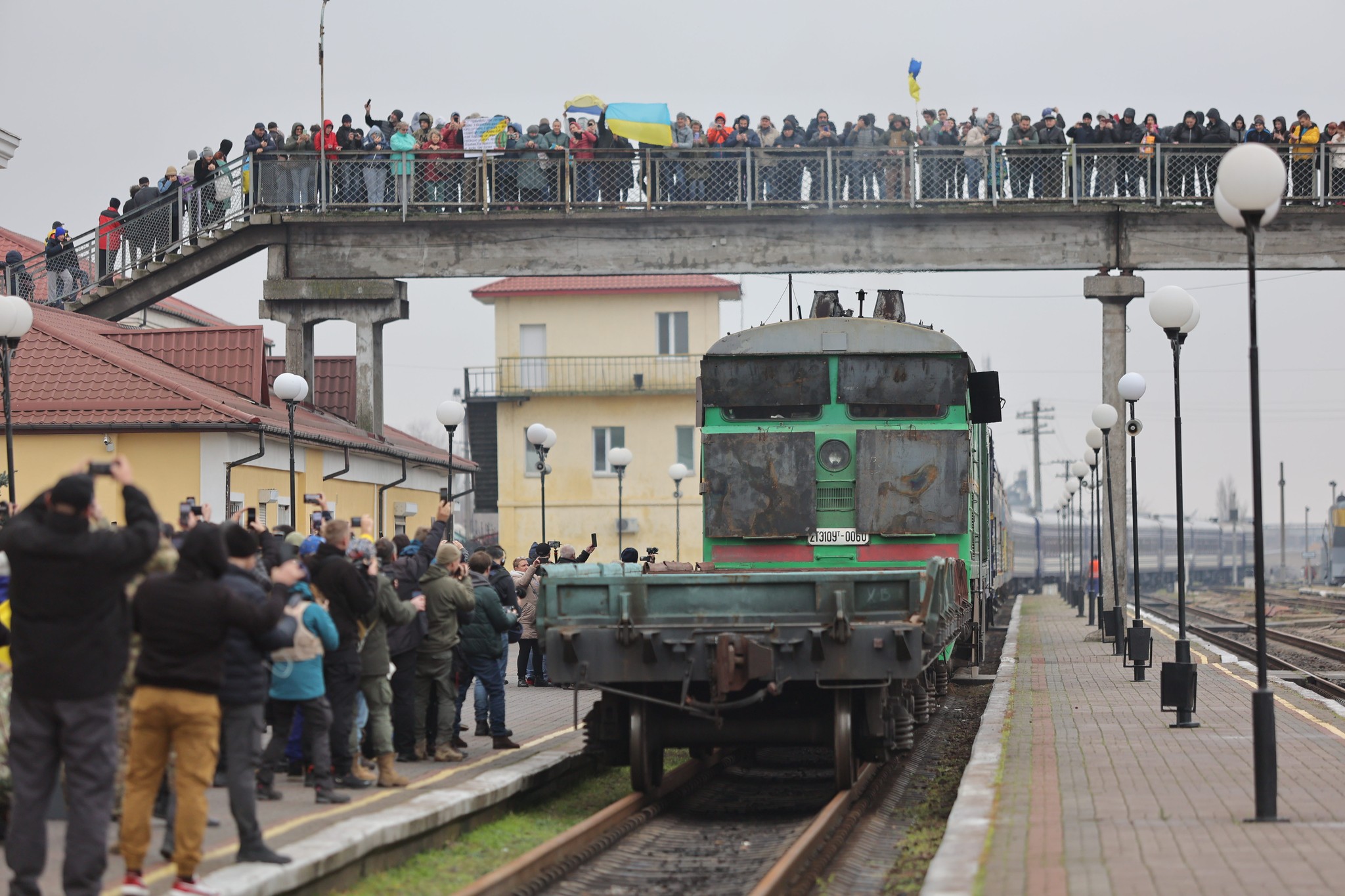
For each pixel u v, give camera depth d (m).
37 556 22.80
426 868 30.89
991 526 82.94
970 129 94.75
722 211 92.62
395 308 94.31
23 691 23.00
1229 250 92.69
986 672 85.19
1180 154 92.69
